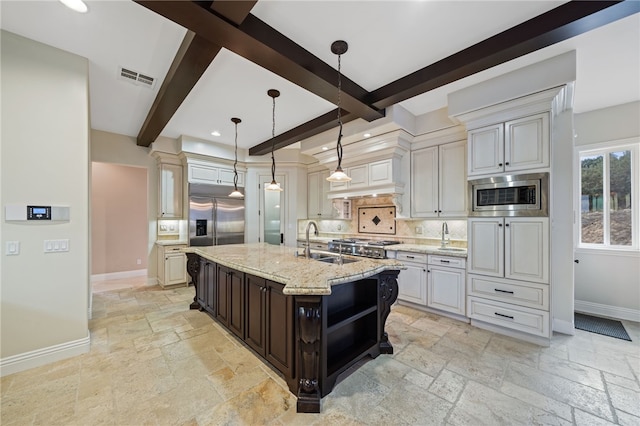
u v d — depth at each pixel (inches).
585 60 95.8
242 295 98.7
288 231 220.1
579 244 140.1
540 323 102.5
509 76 104.8
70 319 93.7
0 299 82.7
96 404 69.8
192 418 65.3
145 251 229.0
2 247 83.0
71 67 93.9
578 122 138.7
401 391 75.4
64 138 92.8
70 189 94.0
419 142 152.1
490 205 115.2
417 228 165.9
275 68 89.5
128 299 159.3
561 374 82.9
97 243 207.8
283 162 217.5
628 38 84.4
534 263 104.0
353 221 202.8
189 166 187.9
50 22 79.5
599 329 115.9
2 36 83.0
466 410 68.1
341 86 106.0
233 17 68.9
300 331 70.4
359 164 169.9
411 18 76.8
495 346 101.2
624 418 64.8
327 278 73.6
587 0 69.7
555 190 115.0
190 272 142.7
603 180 135.6
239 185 213.3
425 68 101.0
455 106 120.5
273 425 63.4
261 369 86.5
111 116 149.9
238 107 135.9
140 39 87.2
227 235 205.3
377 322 94.6
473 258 119.6
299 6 72.5
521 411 67.5
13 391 74.7
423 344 102.9
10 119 84.4
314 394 69.1
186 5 63.5
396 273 98.3
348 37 84.5
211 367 87.5
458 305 124.6
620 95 120.3
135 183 224.8
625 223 130.5
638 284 124.7
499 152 112.0
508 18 77.1
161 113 128.8
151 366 87.8
